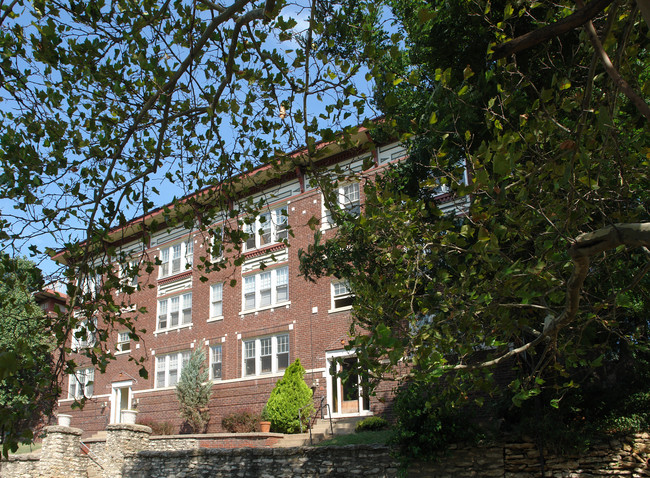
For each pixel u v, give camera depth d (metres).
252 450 16.77
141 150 8.52
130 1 7.83
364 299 9.27
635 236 4.72
